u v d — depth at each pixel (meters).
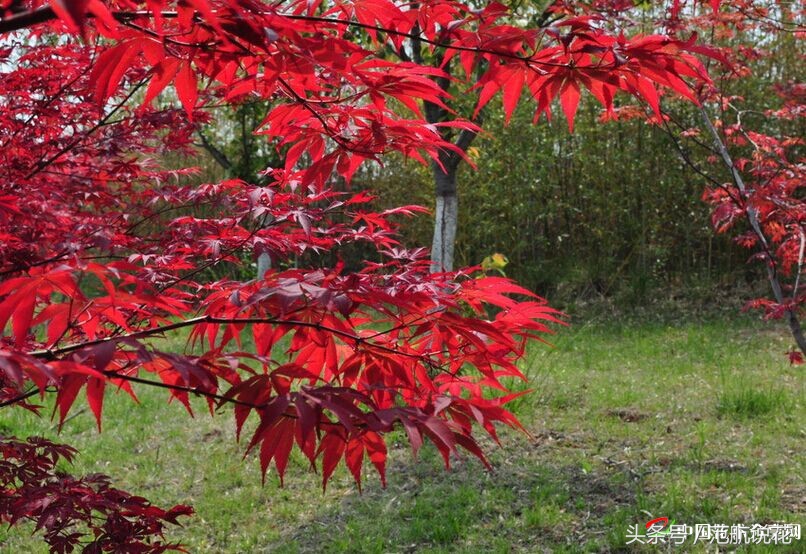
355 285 1.36
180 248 2.24
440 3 1.36
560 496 4.40
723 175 10.69
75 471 5.27
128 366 1.43
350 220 11.98
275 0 1.35
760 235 4.63
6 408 6.51
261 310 1.44
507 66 1.36
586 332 9.67
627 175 11.32
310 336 1.45
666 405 6.18
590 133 11.34
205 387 1.18
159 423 6.35
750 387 6.54
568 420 5.85
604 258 11.62
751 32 9.98
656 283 11.62
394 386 1.42
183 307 1.12
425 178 11.39
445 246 6.56
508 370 1.57
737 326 9.60
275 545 4.20
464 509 4.38
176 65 1.23
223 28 1.09
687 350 8.42
